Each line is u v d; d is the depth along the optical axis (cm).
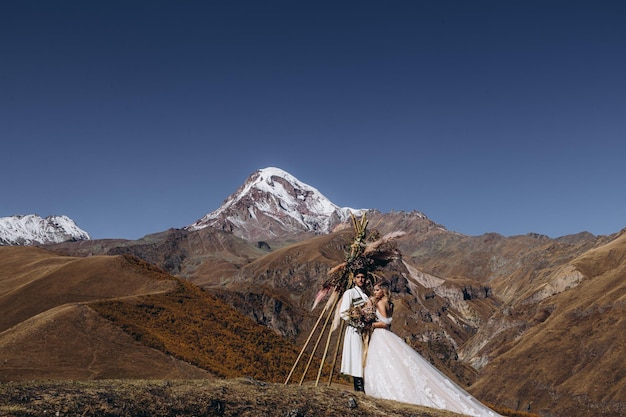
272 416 939
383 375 1116
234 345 5109
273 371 4941
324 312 1216
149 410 899
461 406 1086
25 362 3753
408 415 998
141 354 4200
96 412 861
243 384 1084
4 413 802
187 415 907
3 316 6531
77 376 3650
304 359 5525
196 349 4709
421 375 1109
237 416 930
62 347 4031
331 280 1217
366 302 1156
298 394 1043
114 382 1016
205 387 1020
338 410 991
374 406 1024
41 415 821
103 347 4134
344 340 1163
